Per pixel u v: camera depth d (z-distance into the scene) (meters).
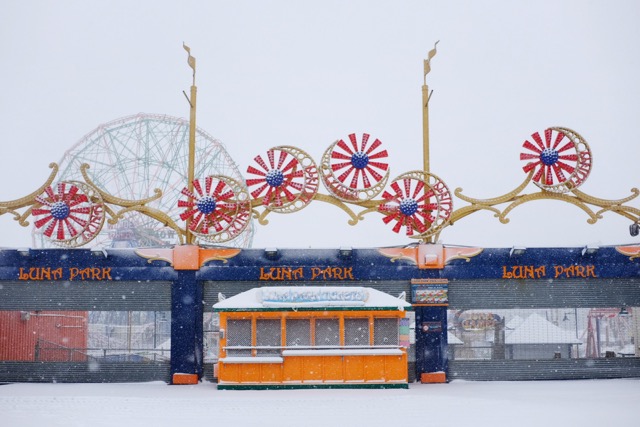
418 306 28.77
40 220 29.47
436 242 29.61
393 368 25.47
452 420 17.56
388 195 29.66
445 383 28.06
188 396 23.25
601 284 29.50
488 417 18.06
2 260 29.16
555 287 29.44
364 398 22.41
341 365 25.42
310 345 25.50
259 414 18.81
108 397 22.91
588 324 29.52
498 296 29.33
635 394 23.50
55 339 29.92
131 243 44.22
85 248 29.17
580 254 29.33
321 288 25.70
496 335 29.28
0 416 18.41
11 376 28.95
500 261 29.16
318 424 16.98
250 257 28.95
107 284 29.12
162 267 28.92
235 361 25.33
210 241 29.09
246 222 29.22
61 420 17.69
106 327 31.69
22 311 29.45
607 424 16.69
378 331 25.61
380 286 29.08
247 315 25.58
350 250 28.78
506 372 29.11
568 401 21.48
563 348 29.34
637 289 29.53
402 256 28.98
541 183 29.98
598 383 27.44
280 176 29.38
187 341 28.34
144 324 34.12
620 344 29.66
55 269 29.08
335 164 29.59
